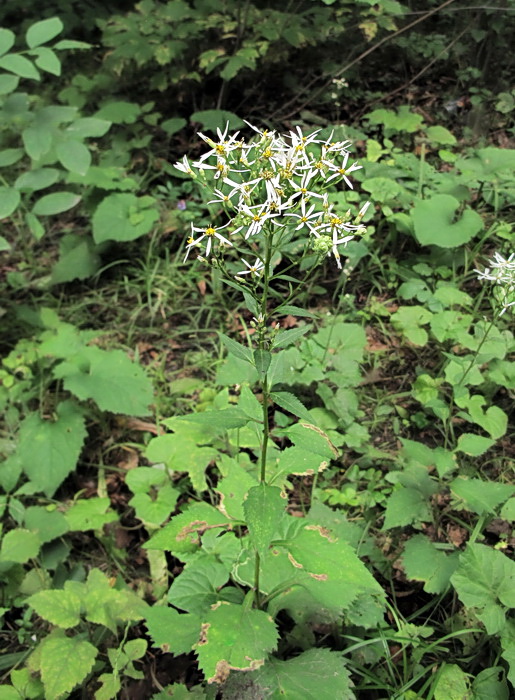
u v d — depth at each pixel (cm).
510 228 105
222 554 66
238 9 130
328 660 57
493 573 61
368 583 51
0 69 152
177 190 123
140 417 94
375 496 77
